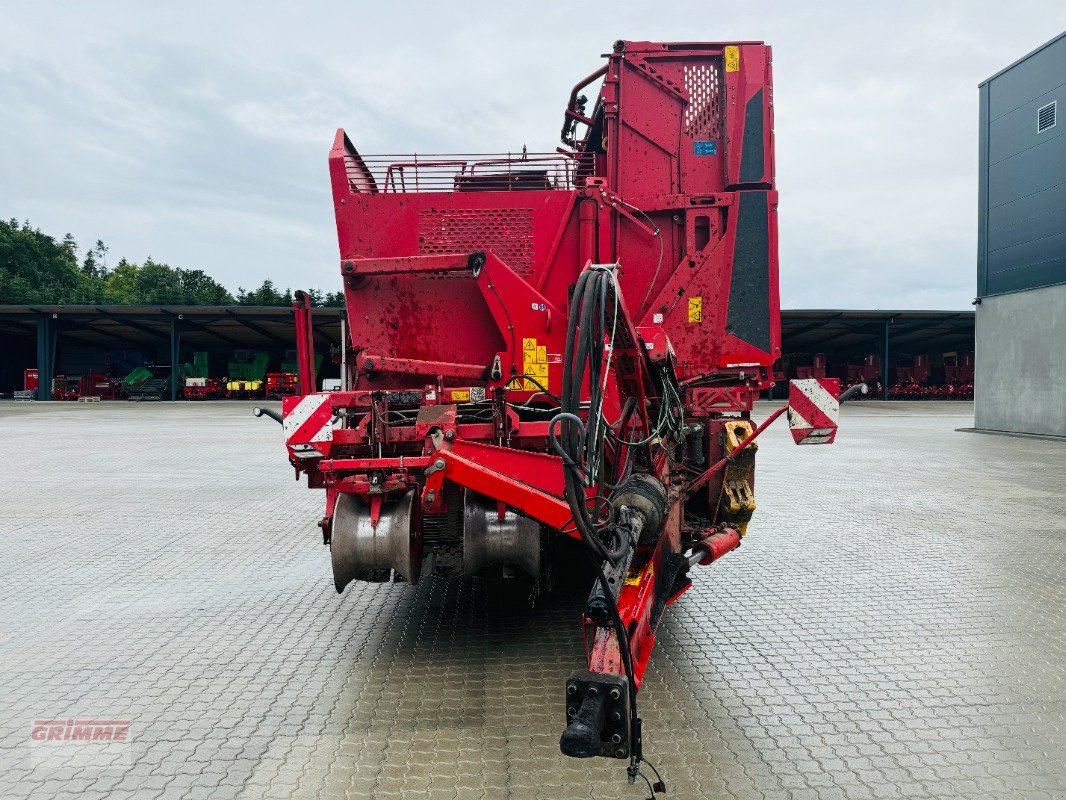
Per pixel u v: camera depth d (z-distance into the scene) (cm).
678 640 413
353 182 482
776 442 1616
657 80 509
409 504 379
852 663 379
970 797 256
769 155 507
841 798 255
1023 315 1789
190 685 355
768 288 505
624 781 266
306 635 425
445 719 318
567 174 482
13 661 385
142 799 256
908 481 1028
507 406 420
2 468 1182
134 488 975
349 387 470
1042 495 905
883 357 4034
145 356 5219
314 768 276
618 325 307
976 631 427
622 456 387
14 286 8781
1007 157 1823
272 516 783
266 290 10588
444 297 466
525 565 384
